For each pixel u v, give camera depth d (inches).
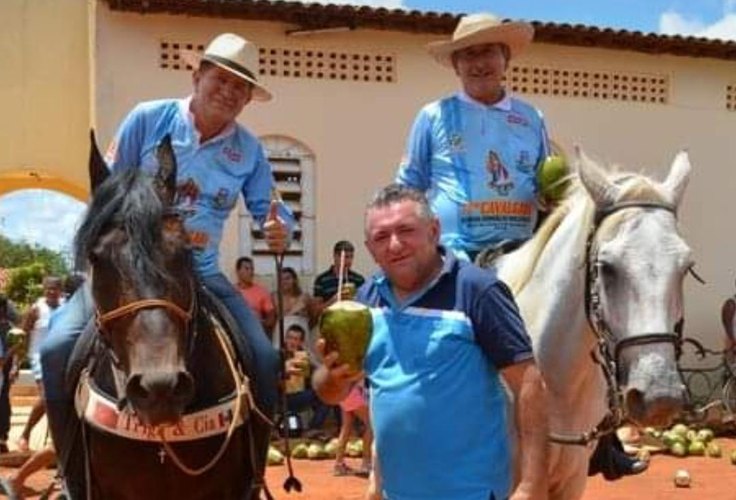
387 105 705.0
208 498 219.6
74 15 767.7
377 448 178.5
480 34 260.1
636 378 188.9
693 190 777.6
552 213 233.6
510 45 266.7
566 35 722.8
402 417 173.0
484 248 258.1
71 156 766.5
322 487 472.7
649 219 198.2
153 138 249.0
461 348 171.9
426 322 173.6
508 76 735.1
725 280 782.5
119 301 189.5
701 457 585.0
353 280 597.3
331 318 176.9
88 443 213.2
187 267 199.3
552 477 224.7
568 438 216.1
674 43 743.7
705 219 779.4
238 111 250.4
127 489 214.4
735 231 786.2
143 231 193.2
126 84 661.3
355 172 698.8
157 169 213.9
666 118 770.8
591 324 207.9
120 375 200.7
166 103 250.8
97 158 221.5
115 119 660.1
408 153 272.1
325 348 177.8
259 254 665.6
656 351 188.5
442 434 171.3
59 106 765.9
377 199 175.3
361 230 700.7
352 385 185.3
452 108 265.6
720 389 743.1
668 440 593.9
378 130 703.1
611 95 757.9
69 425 221.5
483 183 260.4
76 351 219.6
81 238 195.8
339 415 622.2
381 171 703.1
